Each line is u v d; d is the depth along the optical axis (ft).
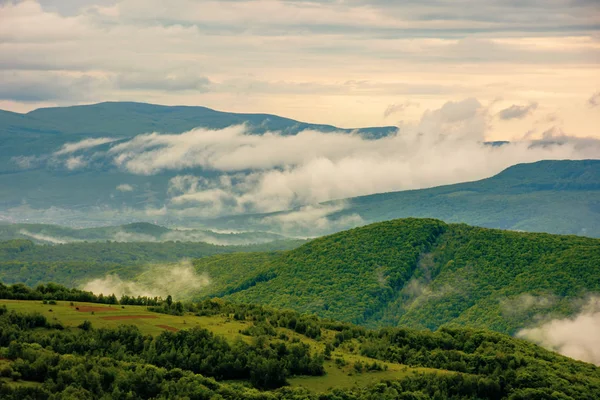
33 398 590.14
